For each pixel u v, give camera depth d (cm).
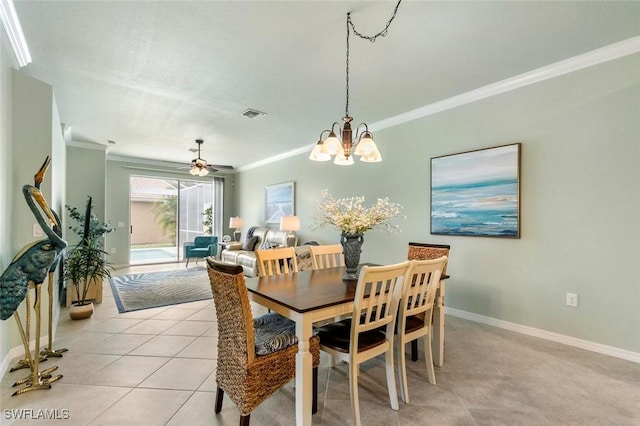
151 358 243
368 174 447
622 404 182
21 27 210
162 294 442
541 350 255
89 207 367
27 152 249
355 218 230
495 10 196
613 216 242
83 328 307
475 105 324
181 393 195
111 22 206
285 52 245
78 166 535
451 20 206
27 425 163
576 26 213
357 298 164
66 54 247
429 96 335
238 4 189
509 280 299
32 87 253
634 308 233
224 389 167
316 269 277
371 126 434
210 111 379
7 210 219
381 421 169
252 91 320
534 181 283
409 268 186
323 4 190
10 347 232
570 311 263
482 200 316
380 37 225
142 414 173
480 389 200
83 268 347
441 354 231
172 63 262
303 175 589
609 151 244
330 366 234
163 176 752
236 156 670
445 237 350
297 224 543
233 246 671
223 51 243
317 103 354
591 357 241
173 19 203
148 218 824
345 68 271
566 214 265
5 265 214
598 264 249
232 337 159
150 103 352
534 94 282
